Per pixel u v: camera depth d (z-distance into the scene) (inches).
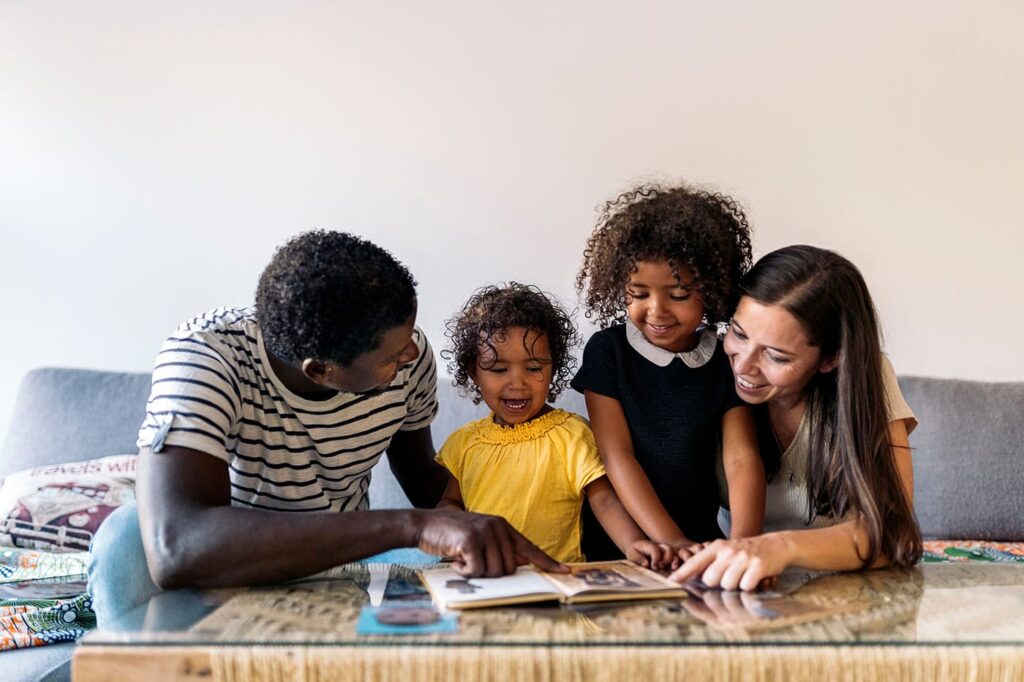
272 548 37.9
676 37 85.8
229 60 87.9
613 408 55.4
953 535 76.1
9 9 88.7
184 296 88.4
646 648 29.6
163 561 38.5
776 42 85.4
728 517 66.4
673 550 43.6
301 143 87.7
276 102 87.7
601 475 55.9
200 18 87.9
